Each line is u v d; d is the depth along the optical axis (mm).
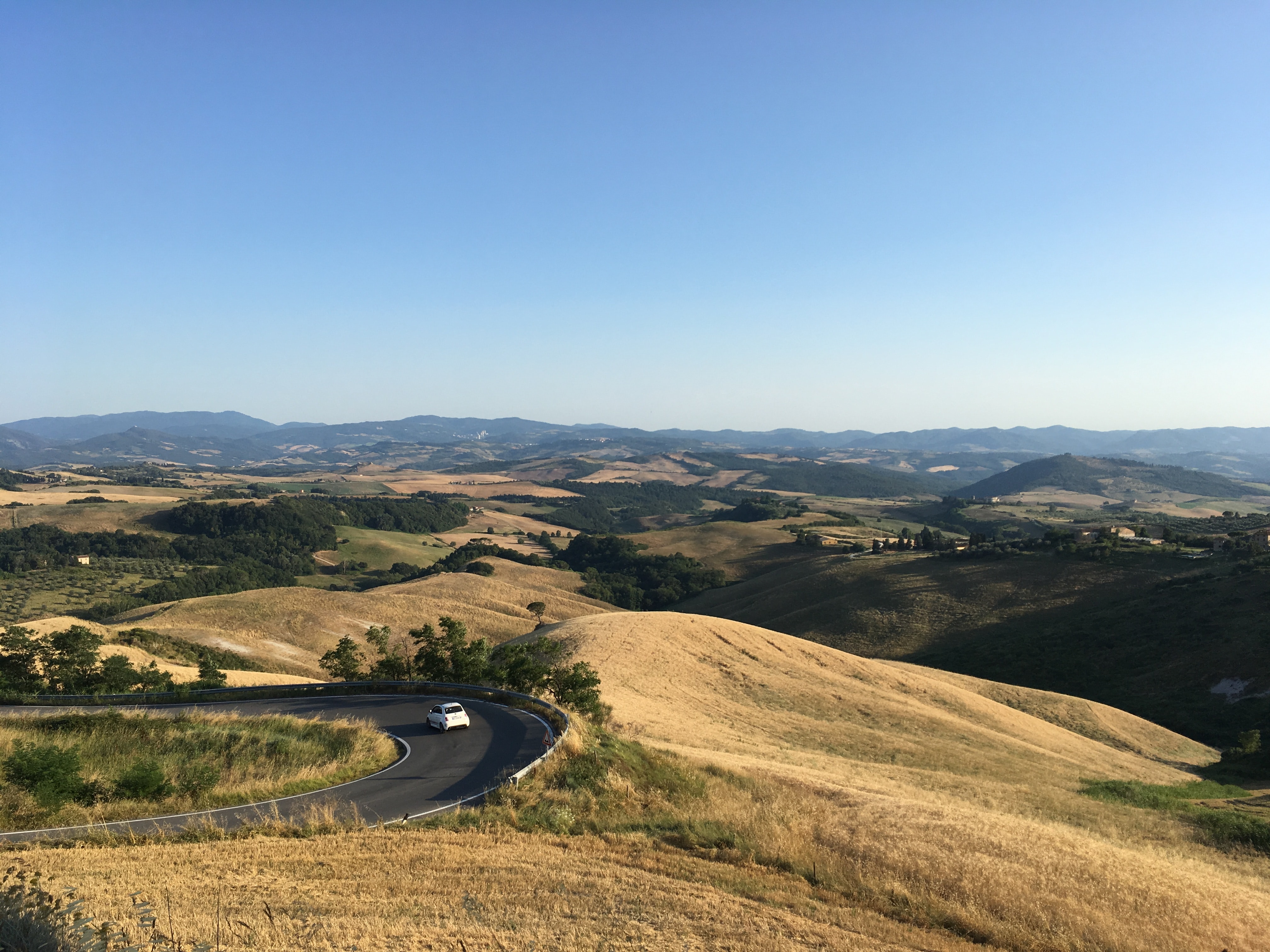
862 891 16672
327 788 22594
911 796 29078
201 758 24953
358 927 12227
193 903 12891
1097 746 61844
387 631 52562
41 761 19969
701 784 25266
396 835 17734
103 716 28406
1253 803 37688
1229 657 81438
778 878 16891
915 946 13984
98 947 9117
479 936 12367
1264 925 17234
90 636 49219
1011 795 34219
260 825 18250
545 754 24750
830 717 55281
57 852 15656
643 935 13023
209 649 83812
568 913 13844
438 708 31797
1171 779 50562
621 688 52125
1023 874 17875
